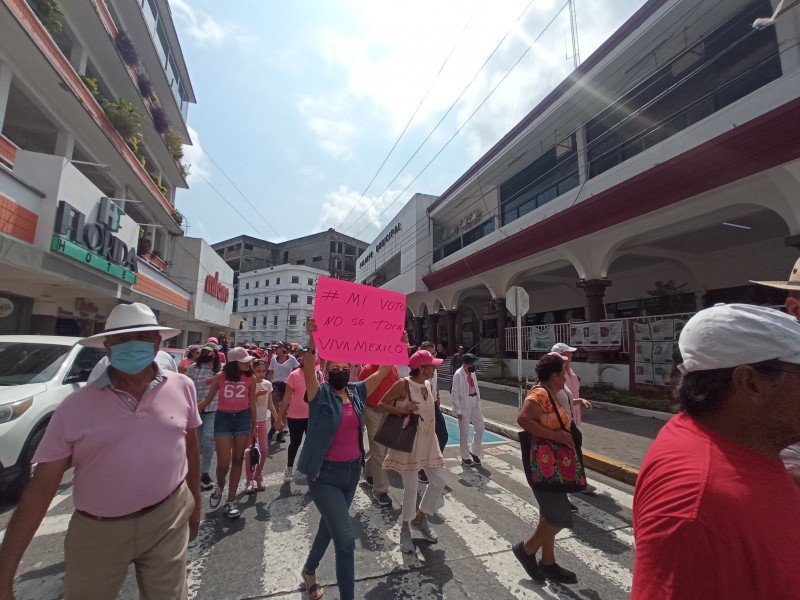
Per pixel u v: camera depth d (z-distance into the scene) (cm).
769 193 839
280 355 860
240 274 7056
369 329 333
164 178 2400
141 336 198
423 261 2484
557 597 289
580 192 1303
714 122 902
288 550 354
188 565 329
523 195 1733
